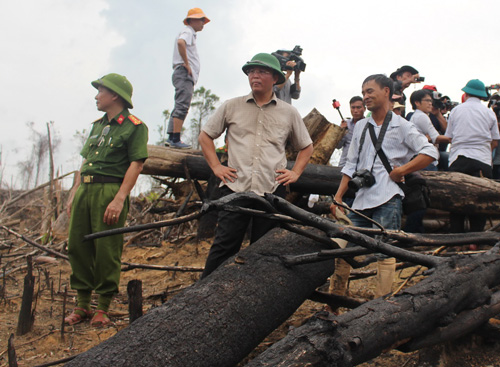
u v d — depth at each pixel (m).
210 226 7.26
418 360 2.99
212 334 2.46
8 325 3.89
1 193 11.97
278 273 2.97
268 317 2.77
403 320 2.42
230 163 3.51
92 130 4.20
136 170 4.02
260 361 2.07
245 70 3.52
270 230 3.44
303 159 3.64
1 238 7.96
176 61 7.25
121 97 4.04
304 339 2.13
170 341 2.34
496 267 3.08
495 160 6.61
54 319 4.07
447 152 6.91
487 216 5.84
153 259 6.60
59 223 7.77
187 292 2.72
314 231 3.42
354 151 3.93
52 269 6.17
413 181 3.67
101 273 3.95
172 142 7.19
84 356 2.24
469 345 3.12
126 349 2.27
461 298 2.73
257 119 3.48
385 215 3.64
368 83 3.74
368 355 2.29
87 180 4.00
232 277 2.86
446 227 6.75
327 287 4.60
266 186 3.44
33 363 3.16
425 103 6.09
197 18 7.22
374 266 5.44
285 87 6.73
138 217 7.96
